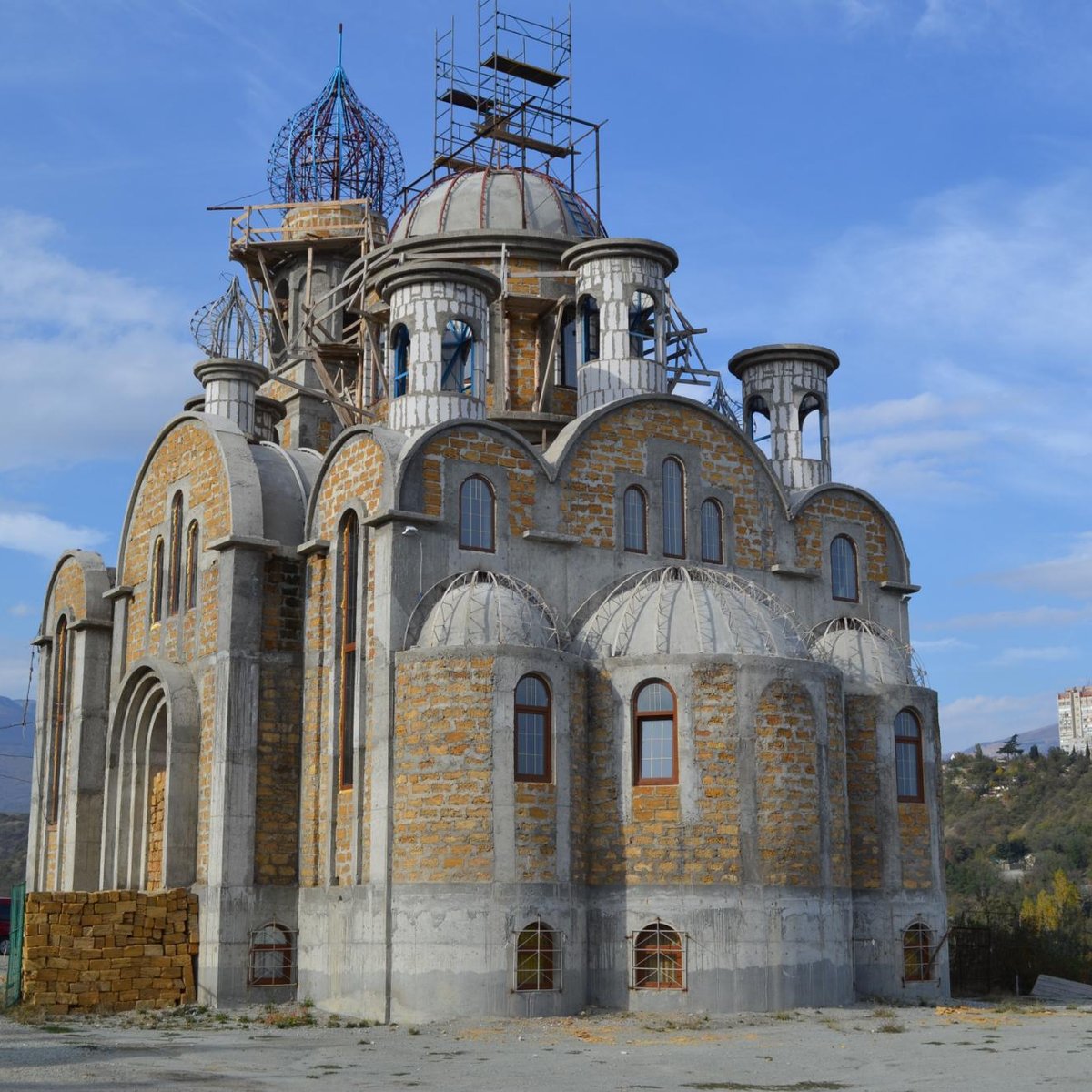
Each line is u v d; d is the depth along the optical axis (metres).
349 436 34.62
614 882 31.56
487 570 33.50
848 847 33.47
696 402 37.38
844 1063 22.70
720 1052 24.23
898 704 36.59
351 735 33.31
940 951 36.12
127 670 40.78
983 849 140.88
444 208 44.06
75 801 41.50
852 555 39.84
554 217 44.19
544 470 34.81
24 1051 24.00
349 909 31.78
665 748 31.94
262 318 52.38
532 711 31.42
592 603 34.91
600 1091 19.80
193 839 35.19
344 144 56.19
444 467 33.38
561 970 30.53
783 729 32.28
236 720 34.44
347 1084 20.59
